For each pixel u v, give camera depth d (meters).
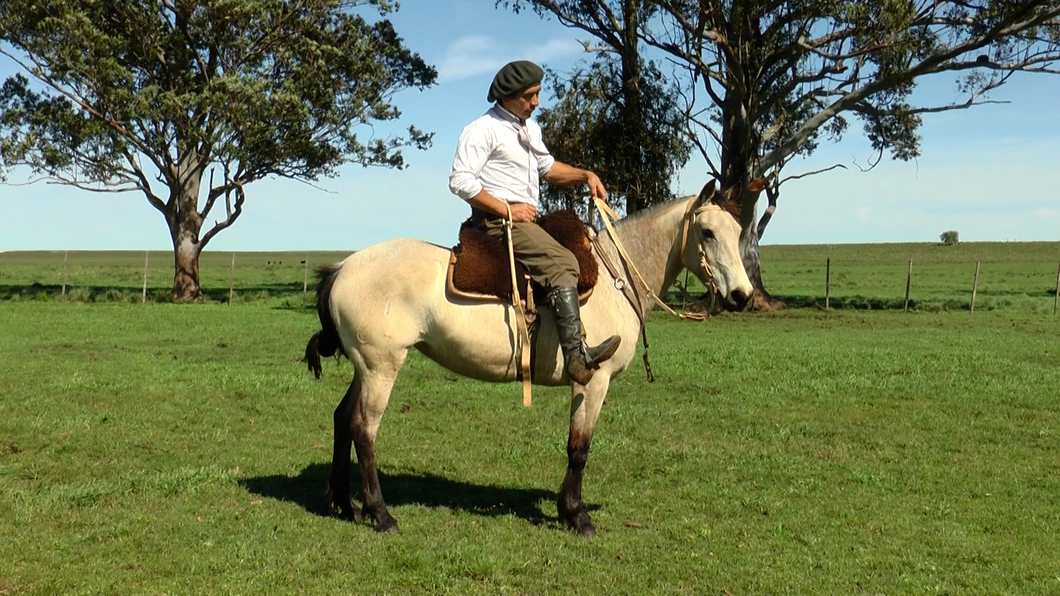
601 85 28.83
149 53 31.97
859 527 6.43
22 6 28.98
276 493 6.99
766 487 7.49
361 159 35.34
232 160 32.00
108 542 5.69
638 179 28.83
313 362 6.33
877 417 10.48
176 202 34.09
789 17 26.52
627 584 5.23
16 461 7.70
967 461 8.49
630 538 6.06
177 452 8.23
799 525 6.44
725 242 6.18
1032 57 26.89
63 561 5.33
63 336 18.59
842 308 31.31
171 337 18.70
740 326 23.27
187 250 34.06
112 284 44.81
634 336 6.35
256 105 30.47
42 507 6.28
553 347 5.93
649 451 8.70
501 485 7.48
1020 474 8.02
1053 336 20.27
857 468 8.13
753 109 28.42
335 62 33.22
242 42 32.25
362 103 34.28
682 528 6.32
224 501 6.68
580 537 6.05
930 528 6.41
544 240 5.73
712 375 13.39
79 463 7.69
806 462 8.34
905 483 7.67
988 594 5.19
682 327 22.70
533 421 10.05
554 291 5.68
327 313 6.10
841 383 12.76
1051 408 11.07
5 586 4.91
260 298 33.41
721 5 26.25
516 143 5.86
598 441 9.02
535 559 5.58
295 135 33.47
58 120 31.45
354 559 5.50
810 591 5.18
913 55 25.88
